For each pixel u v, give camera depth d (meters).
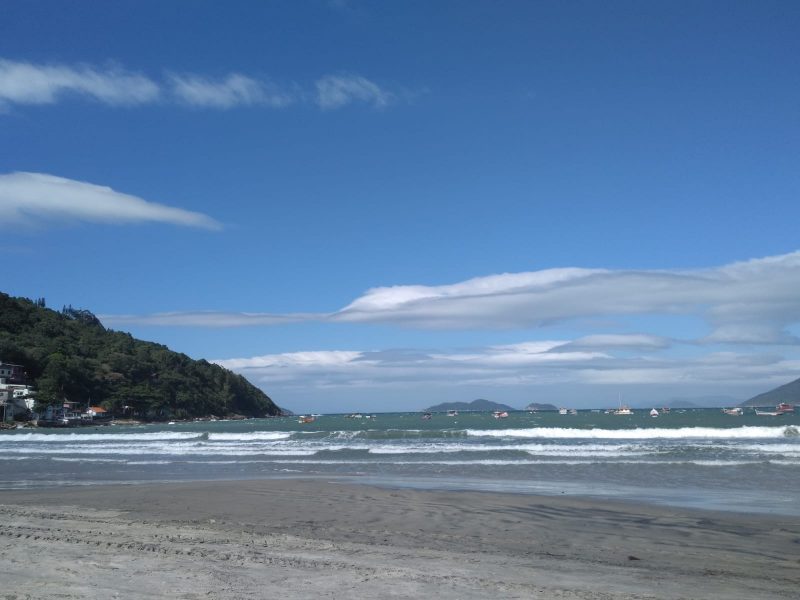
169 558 9.62
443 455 34.28
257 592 7.81
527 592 8.20
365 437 56.09
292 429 97.19
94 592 7.63
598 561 10.66
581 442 44.50
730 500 18.45
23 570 8.73
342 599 7.61
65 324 185.25
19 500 18.23
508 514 15.72
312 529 13.35
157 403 161.62
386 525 14.03
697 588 8.83
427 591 8.09
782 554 11.45
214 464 31.61
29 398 127.56
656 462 28.78
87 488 21.38
